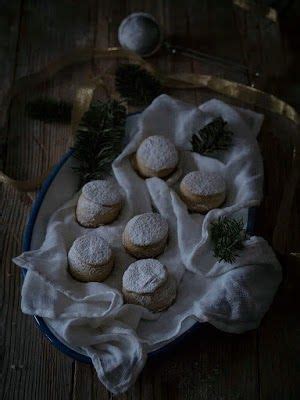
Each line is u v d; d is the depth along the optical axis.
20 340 0.38
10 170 0.46
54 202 0.40
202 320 0.35
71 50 0.52
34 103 0.47
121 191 0.41
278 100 0.47
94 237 0.37
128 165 0.42
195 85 0.49
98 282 0.36
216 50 0.52
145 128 0.43
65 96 0.50
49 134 0.48
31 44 0.52
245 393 0.36
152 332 0.35
